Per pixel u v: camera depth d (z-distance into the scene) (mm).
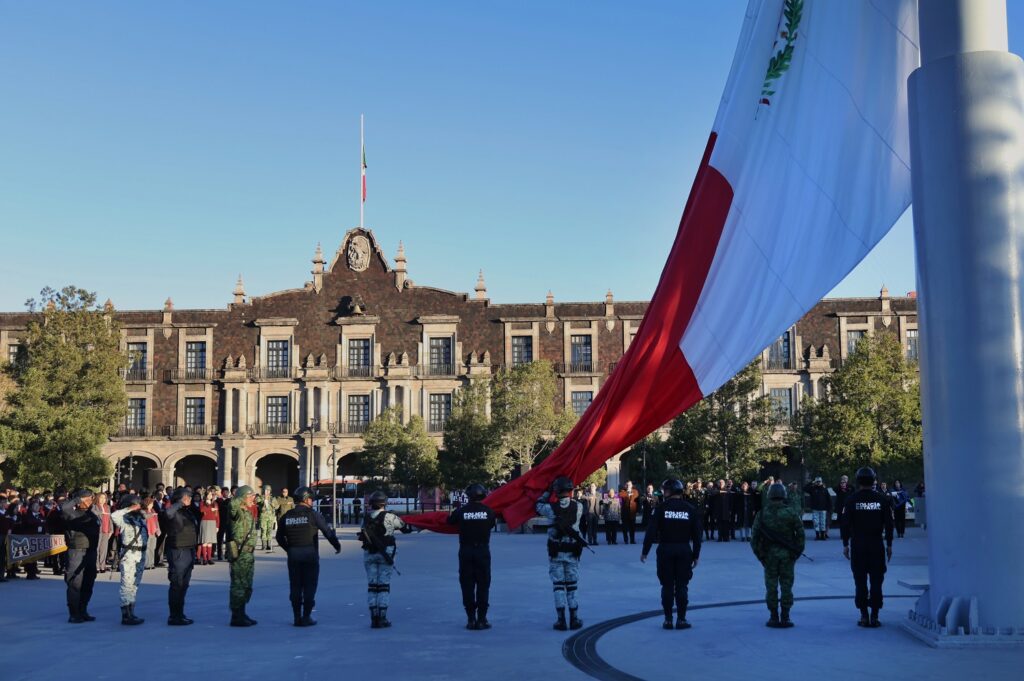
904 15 14000
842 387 53375
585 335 80938
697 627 14391
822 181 14102
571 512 14781
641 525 44938
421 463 67625
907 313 78125
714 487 35094
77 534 16516
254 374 81062
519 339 81188
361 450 75625
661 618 15547
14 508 26312
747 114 14422
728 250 14297
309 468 70562
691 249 14406
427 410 80688
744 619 15125
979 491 12219
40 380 56875
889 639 12820
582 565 25484
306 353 81812
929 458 12828
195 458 85500
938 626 12359
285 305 82438
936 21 12961
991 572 12109
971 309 12438
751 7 14578
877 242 13859
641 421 14375
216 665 12164
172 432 80625
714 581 20844
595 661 11938
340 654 12852
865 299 78375
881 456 51531
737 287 14234
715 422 50781
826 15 14242
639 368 14281
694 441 50250
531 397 63844
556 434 65375
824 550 29500
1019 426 12234
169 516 15977
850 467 52406
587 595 18938
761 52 14445
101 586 22594
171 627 15680
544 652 12711
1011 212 12492
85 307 60594
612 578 22094
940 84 12789
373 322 81562
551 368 73312
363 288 82438
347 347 81812
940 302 12672
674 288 14375
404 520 15492
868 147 14016
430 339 81625
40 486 55562
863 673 10648
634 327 80625
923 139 12953
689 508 14383
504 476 64812
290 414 80750
